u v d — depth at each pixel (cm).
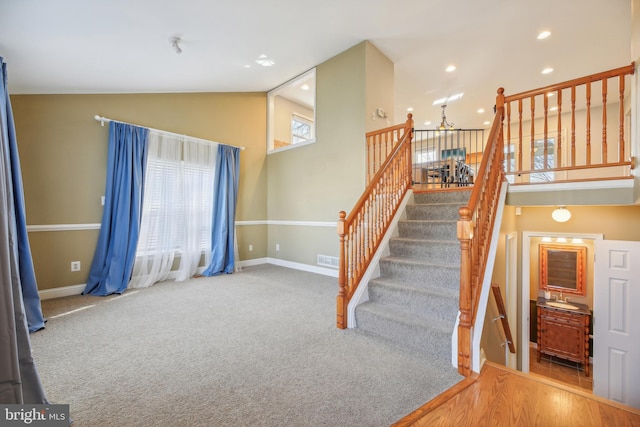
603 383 327
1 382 122
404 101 635
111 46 287
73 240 365
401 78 525
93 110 381
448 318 230
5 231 129
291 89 611
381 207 318
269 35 351
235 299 345
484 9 338
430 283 263
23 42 254
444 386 175
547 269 543
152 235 416
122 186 384
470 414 150
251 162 558
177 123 457
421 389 171
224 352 215
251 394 165
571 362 492
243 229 547
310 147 496
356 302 263
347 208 440
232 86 497
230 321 276
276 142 636
